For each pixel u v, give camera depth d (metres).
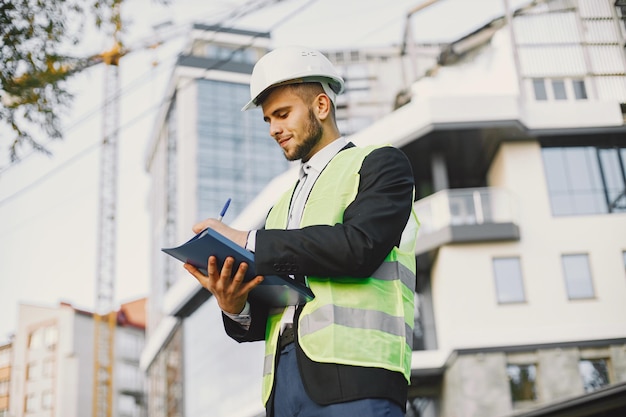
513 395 18.97
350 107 34.06
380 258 1.97
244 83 44.72
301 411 1.97
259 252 1.94
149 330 43.62
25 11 6.27
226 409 27.02
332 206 2.11
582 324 19.33
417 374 19.89
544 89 19.53
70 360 40.00
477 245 20.39
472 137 20.61
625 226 19.55
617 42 10.93
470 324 19.75
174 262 42.47
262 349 24.33
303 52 2.27
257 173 43.72
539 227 20.08
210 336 29.45
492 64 21.30
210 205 43.00
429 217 20.91
